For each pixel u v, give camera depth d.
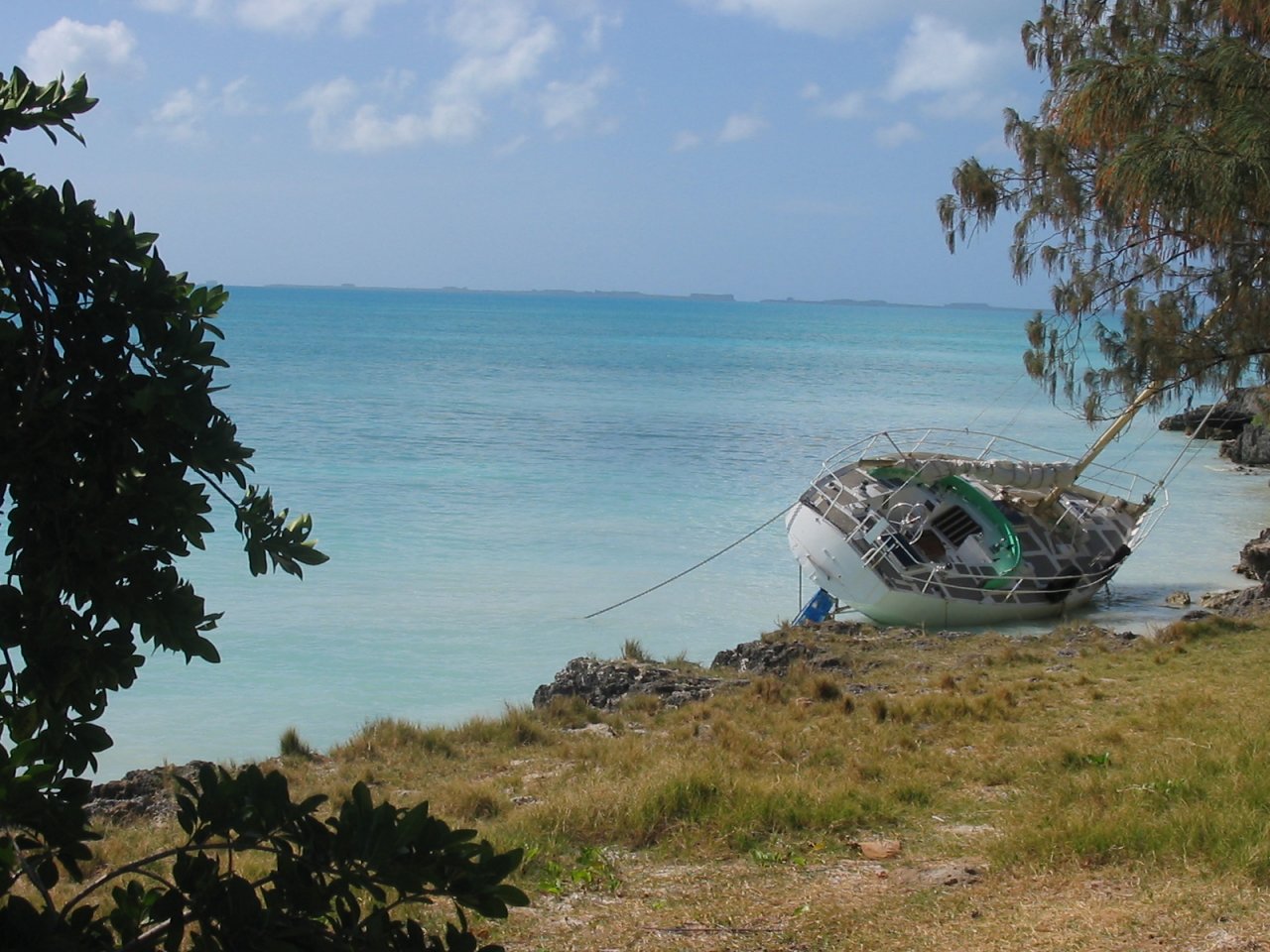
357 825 3.40
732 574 30.11
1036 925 7.27
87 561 3.43
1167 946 6.73
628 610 26.30
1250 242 15.90
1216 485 49.75
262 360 100.88
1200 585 31.14
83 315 3.48
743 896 8.32
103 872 9.51
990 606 26.47
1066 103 13.77
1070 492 34.00
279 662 21.25
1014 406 83.69
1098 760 11.47
